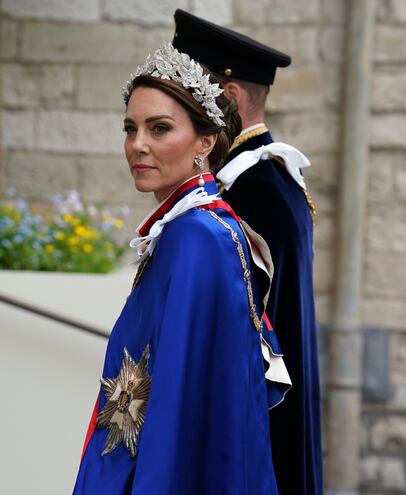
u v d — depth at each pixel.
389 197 13.14
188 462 4.32
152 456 4.21
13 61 13.05
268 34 13.09
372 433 13.41
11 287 8.78
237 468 4.39
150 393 4.28
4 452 8.62
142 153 4.50
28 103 13.06
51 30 13.02
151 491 4.16
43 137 13.09
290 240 5.71
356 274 13.14
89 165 13.08
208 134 4.60
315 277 13.29
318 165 13.17
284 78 13.12
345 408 13.24
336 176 13.17
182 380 4.28
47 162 13.09
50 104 13.05
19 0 13.01
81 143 13.09
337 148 13.14
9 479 8.59
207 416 4.38
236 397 4.41
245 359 4.48
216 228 4.49
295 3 13.04
